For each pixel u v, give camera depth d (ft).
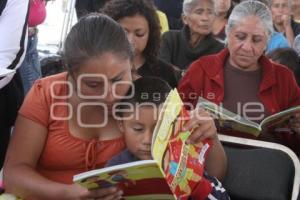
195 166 5.02
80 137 5.24
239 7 7.34
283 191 5.89
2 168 6.03
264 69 7.34
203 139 5.19
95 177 4.09
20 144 5.18
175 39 10.63
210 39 10.52
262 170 6.01
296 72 8.45
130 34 7.16
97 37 4.66
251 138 6.50
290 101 7.35
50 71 8.10
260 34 7.15
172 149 4.66
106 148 5.29
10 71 5.69
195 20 10.27
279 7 13.69
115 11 7.16
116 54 4.66
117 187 4.39
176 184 4.60
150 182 4.44
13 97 6.32
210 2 10.24
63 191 4.76
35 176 5.07
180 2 13.74
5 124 6.34
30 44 9.53
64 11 14.89
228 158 6.12
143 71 7.48
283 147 6.22
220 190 5.38
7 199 5.06
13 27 5.96
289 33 13.78
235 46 7.27
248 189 5.94
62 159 5.25
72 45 4.72
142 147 4.91
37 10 9.32
